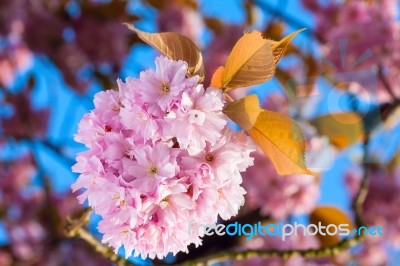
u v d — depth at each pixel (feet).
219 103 1.95
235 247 3.92
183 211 1.97
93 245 2.70
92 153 1.99
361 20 4.57
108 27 5.40
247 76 2.06
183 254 3.63
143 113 1.94
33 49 5.54
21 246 5.35
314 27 5.10
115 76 5.50
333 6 5.15
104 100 2.02
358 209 3.03
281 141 2.04
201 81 2.02
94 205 1.98
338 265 4.50
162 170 1.95
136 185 1.95
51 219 5.36
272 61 2.03
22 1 5.54
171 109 1.95
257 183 4.07
